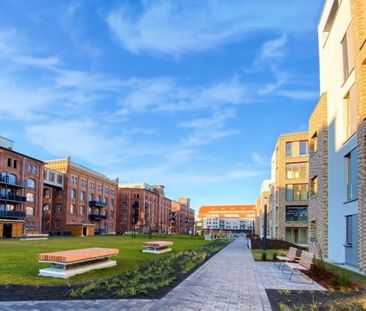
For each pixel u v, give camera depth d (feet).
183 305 24.72
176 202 474.49
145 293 27.81
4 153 177.88
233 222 508.94
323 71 73.31
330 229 64.95
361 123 46.52
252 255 70.95
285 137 159.53
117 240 141.28
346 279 33.12
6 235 167.73
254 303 26.17
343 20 59.62
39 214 205.26
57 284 31.40
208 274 40.68
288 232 155.53
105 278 34.50
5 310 22.31
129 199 339.57
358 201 47.37
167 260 53.52
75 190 247.29
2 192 178.29
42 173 209.67
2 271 39.32
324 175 67.87
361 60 46.60
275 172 179.52
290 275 40.22
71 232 229.45
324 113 69.36
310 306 25.31
